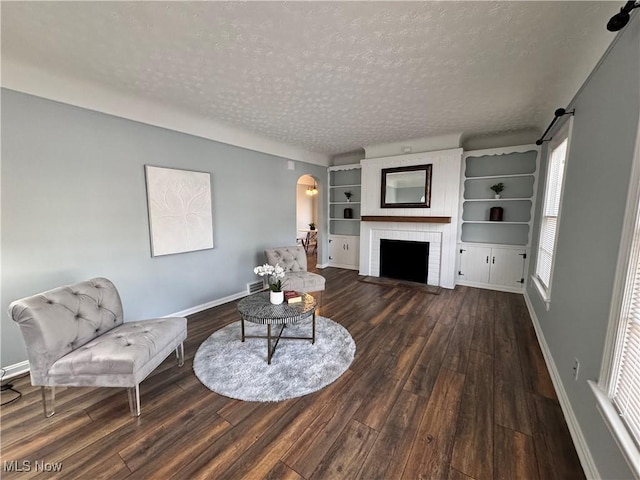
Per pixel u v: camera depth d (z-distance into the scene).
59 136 2.32
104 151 2.59
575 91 2.17
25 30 1.72
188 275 3.41
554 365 2.10
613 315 1.25
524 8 1.54
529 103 2.93
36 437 1.57
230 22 1.66
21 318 1.61
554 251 2.40
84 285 2.05
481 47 1.93
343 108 3.10
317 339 2.77
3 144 2.06
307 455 1.46
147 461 1.43
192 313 3.48
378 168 4.93
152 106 2.91
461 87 2.58
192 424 1.68
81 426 1.65
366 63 2.15
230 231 3.92
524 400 1.88
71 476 1.34
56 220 2.34
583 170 1.83
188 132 3.29
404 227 4.84
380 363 2.34
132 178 2.81
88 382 1.70
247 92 2.68
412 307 3.66
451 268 4.44
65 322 1.78
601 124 1.57
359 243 5.91
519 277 4.20
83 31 1.74
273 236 4.66
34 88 2.17
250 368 2.25
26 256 2.20
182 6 1.52
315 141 4.63
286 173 4.88
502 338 2.78
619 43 1.37
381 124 3.69
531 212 4.01
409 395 1.94
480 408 1.80
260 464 1.41
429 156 4.42
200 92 2.67
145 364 1.78
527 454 1.46
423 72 2.29
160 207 3.04
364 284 4.77
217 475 1.35
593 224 1.59
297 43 1.89
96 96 2.51
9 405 1.84
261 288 4.43
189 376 2.15
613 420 1.13
